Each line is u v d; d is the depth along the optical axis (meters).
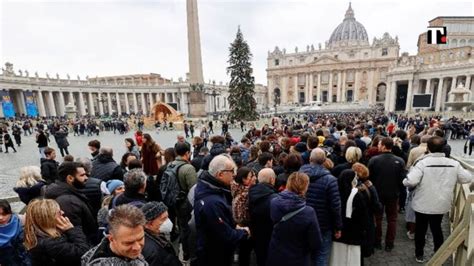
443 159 3.59
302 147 5.23
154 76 90.62
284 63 100.69
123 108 81.50
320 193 3.25
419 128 14.09
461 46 54.09
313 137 4.92
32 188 3.57
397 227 5.04
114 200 2.92
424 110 45.19
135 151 6.63
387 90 63.44
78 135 26.41
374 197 3.43
